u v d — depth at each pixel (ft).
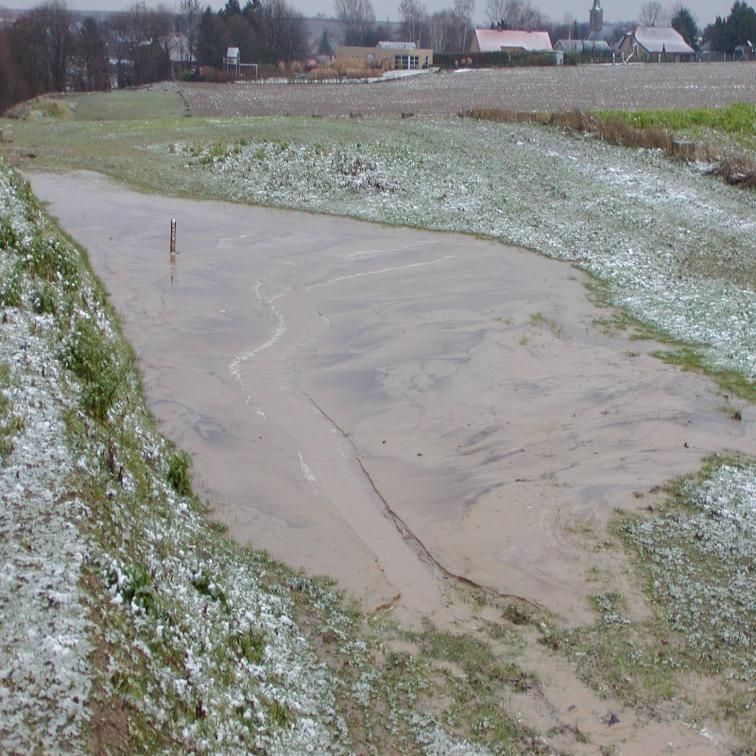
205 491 40.52
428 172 101.24
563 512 40.01
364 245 80.38
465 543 37.99
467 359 56.39
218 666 26.78
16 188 62.69
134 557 28.53
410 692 28.94
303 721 26.48
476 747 26.81
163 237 78.84
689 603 34.27
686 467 43.73
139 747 21.79
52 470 29.73
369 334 60.70
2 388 33.71
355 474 43.39
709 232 86.99
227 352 56.80
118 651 23.93
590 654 31.45
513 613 33.76
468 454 45.32
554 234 84.17
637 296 68.80
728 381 53.67
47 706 21.12
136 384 49.14
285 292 68.23
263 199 93.15
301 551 36.70
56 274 50.88
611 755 26.94
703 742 27.63
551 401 50.88
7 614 23.21
